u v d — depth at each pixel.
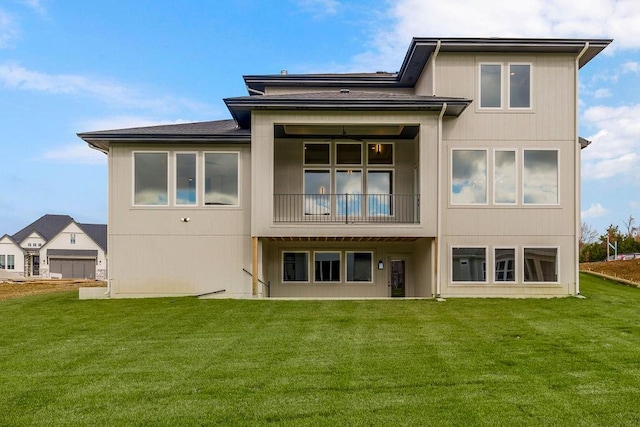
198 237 14.99
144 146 15.05
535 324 10.50
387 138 16.36
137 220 14.99
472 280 14.38
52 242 51.91
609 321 10.77
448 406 5.89
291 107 14.09
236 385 6.72
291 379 6.95
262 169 14.31
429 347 8.64
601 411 5.72
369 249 16.72
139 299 14.42
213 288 14.91
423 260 15.45
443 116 14.65
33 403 6.14
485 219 14.49
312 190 16.34
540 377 6.96
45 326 10.87
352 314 11.73
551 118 14.66
